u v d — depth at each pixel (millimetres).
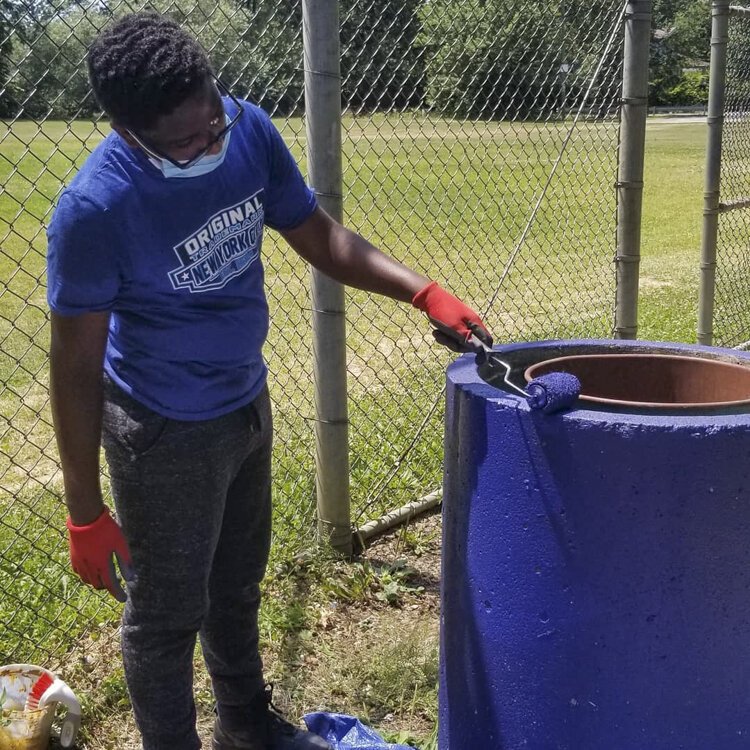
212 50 3137
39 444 4801
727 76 5496
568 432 1832
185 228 1933
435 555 3770
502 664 2055
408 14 3766
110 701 2852
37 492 4137
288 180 2236
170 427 2066
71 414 1938
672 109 38469
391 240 8438
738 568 1814
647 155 21703
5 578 3373
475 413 2023
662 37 38781
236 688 2551
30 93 2736
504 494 1972
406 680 2951
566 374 1896
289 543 3652
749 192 7309
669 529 1802
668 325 7246
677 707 1880
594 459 1818
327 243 2344
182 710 2309
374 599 3432
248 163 2053
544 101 4461
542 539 1917
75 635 3131
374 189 8422
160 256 1927
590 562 1865
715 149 5301
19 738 2514
